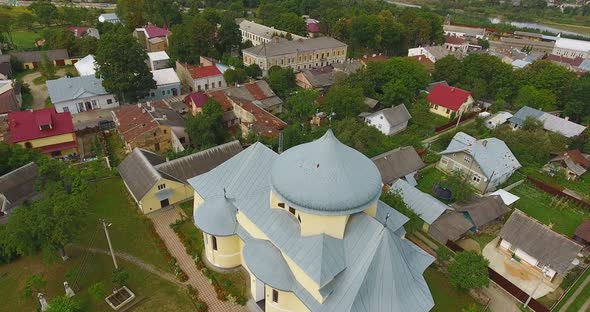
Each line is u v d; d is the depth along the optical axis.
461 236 55.94
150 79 91.25
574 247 47.53
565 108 97.56
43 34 131.12
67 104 86.88
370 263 33.31
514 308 44.34
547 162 77.38
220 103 89.12
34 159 60.84
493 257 52.44
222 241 43.19
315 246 34.47
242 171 44.50
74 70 114.56
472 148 68.50
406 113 89.94
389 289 32.97
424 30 156.50
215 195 45.16
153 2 164.00
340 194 32.94
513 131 81.12
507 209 59.09
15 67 111.25
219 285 43.78
